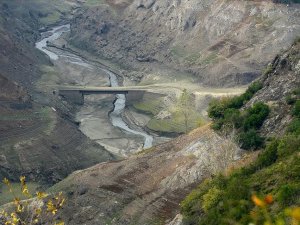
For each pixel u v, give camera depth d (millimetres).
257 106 63969
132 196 68000
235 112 67250
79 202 70312
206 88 162000
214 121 74375
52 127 129500
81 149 125875
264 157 46688
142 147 134000
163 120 146750
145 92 164375
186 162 68562
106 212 66875
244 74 160625
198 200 52719
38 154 116438
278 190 36562
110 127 148875
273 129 59719
